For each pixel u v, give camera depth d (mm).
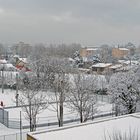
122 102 41281
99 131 20328
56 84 45250
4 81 77812
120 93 41250
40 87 58375
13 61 140250
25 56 166125
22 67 83062
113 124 22156
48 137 18953
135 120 23344
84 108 36156
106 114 43406
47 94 54844
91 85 42625
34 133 19672
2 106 46562
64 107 45562
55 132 20109
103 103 51906
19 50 199250
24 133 32531
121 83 41438
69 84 48469
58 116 38531
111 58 156250
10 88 76750
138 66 46562
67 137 19062
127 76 41562
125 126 21547
